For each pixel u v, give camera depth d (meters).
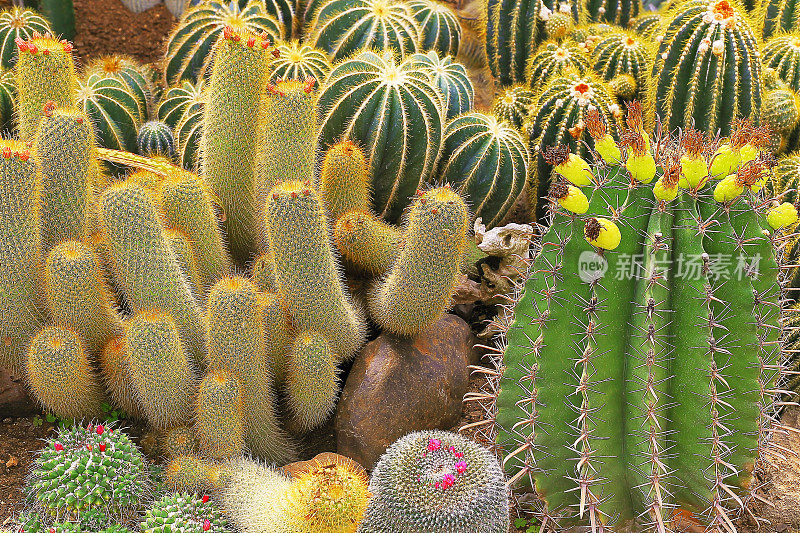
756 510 2.12
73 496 2.00
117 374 2.08
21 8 2.92
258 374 2.05
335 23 2.62
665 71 2.43
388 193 2.39
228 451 2.04
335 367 2.12
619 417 1.98
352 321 2.16
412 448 2.01
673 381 1.96
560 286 1.96
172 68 2.66
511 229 2.32
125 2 3.15
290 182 2.06
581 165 1.95
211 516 2.00
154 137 2.43
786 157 2.47
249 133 2.19
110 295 2.11
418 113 2.34
